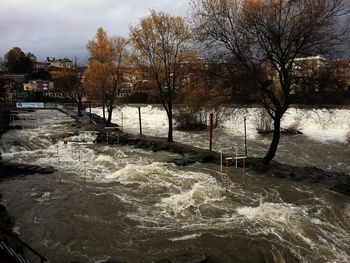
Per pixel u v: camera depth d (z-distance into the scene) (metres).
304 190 14.90
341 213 12.50
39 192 15.46
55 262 9.55
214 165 19.56
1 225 10.78
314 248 10.07
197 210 12.83
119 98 50.81
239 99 18.16
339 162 23.72
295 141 31.97
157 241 10.55
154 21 26.45
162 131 38.69
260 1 17.02
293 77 16.78
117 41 37.44
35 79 125.06
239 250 9.85
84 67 55.81
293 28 16.28
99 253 10.01
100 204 13.77
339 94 16.83
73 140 29.22
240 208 12.97
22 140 26.55
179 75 26.78
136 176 17.03
